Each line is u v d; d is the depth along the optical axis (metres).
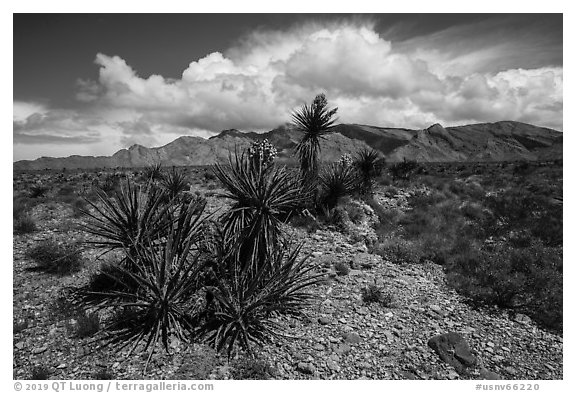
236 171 6.85
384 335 5.98
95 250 8.42
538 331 6.53
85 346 5.27
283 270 6.51
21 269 7.49
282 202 6.83
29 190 19.12
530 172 26.38
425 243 10.46
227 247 6.61
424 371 5.21
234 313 5.62
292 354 5.34
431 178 22.42
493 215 13.78
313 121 11.30
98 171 36.84
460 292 7.82
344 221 11.66
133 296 5.77
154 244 6.87
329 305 6.77
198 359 5.09
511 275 8.43
